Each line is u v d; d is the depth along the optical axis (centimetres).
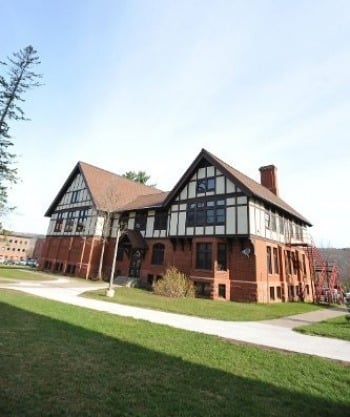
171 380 532
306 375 606
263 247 2270
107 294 1773
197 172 2581
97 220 3378
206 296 2211
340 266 4641
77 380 497
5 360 557
